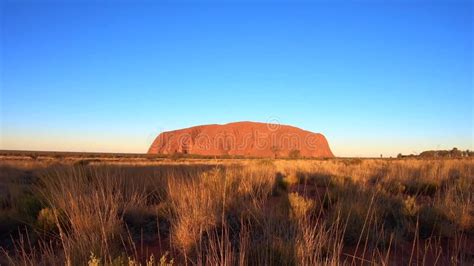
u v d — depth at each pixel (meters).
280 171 15.49
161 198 7.52
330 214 6.14
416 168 14.95
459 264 4.36
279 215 5.91
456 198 7.12
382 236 5.18
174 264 4.26
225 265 3.73
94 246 4.42
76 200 6.02
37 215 6.36
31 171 17.67
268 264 4.25
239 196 7.21
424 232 5.84
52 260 4.01
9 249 5.09
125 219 6.20
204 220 5.52
